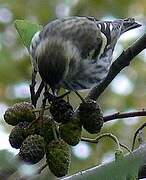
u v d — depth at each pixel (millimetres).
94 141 1962
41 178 1924
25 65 3016
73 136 1951
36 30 2049
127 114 1989
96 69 2176
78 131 1954
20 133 1941
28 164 1887
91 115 1963
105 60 2193
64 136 1950
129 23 2229
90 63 2166
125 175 1817
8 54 3029
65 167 1931
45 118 1946
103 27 2205
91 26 2191
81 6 3256
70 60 2131
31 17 3236
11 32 3100
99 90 2064
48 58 2096
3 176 1870
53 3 3250
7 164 1832
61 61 2104
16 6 3234
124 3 3203
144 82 3172
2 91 2922
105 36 2199
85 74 2160
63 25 2156
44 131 1940
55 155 1931
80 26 2178
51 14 3244
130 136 2941
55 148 1933
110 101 3111
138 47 2051
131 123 2969
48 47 2105
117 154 1876
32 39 2053
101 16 3238
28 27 2047
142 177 1932
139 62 3172
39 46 2104
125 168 1816
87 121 1961
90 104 1967
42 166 1933
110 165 1818
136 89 3158
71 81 2145
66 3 3252
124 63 2055
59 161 1930
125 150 1979
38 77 2143
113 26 2213
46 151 1932
